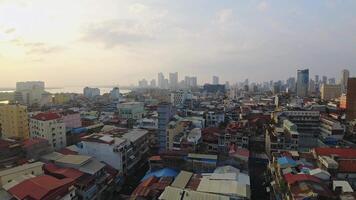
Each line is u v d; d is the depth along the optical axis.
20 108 119.88
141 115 173.50
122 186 80.31
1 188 54.38
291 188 52.69
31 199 48.56
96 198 66.38
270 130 110.44
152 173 74.50
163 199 54.06
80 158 72.50
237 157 77.62
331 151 72.38
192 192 56.16
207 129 119.81
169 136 98.19
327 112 169.12
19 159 78.50
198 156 77.12
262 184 77.94
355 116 149.88
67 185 55.47
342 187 52.34
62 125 110.00
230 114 171.62
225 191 57.06
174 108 159.12
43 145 87.06
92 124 146.50
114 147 82.69
